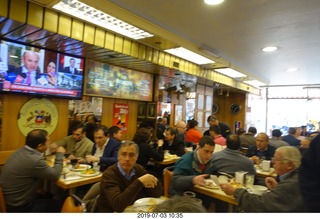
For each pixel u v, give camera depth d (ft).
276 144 12.42
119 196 4.90
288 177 5.18
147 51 11.66
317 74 18.19
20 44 9.32
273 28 9.43
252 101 27.81
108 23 8.70
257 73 18.93
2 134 9.57
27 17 7.14
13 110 9.89
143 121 16.38
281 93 27.27
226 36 10.70
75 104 12.25
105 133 9.96
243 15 8.32
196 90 20.39
